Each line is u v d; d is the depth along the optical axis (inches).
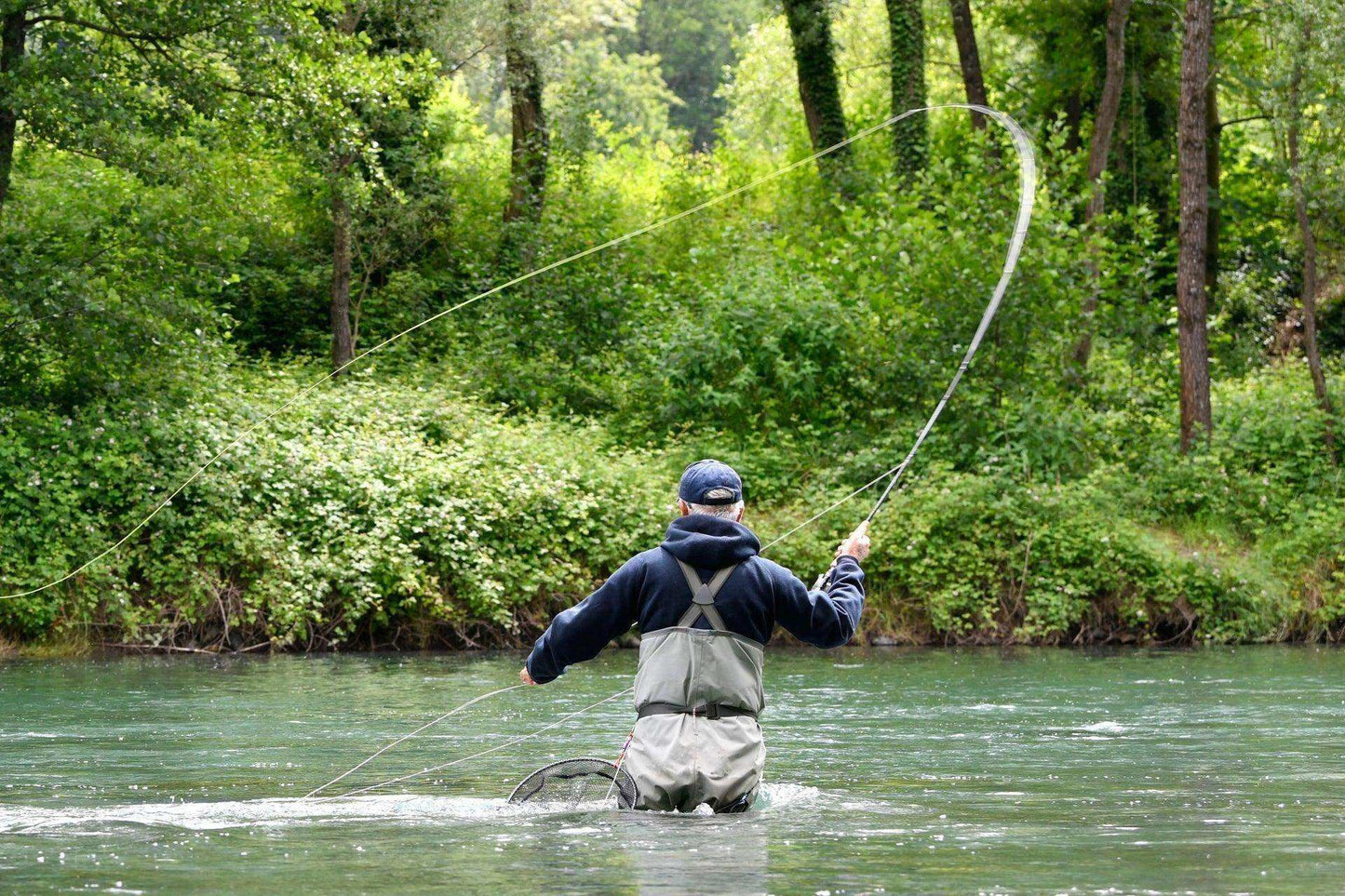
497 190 1382.9
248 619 779.4
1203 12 1033.5
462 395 1003.9
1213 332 1477.6
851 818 265.0
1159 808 281.4
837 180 1477.6
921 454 989.8
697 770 269.6
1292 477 1031.6
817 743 403.9
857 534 302.2
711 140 3304.6
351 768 356.5
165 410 824.9
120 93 842.2
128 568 777.6
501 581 831.1
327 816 269.4
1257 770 345.1
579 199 1348.4
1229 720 465.7
